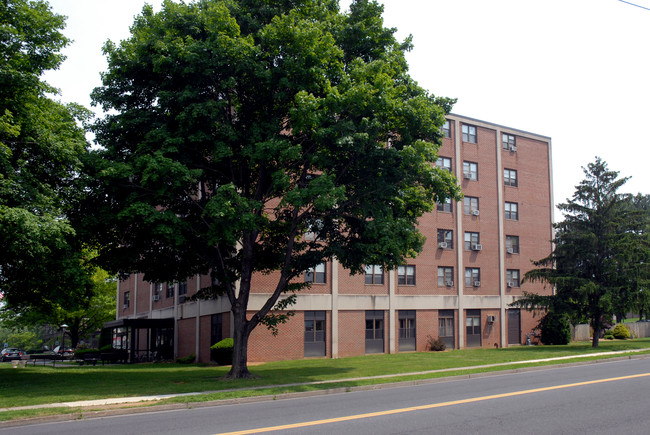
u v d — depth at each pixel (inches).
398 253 788.6
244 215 657.0
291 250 810.8
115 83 776.3
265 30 705.0
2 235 599.8
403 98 807.1
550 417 414.9
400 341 1427.2
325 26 738.2
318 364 1057.5
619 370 779.4
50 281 711.7
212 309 1286.9
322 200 653.9
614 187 1419.8
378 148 737.6
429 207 860.0
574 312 1381.6
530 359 1032.8
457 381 733.9
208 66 696.4
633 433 355.3
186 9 735.1
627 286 1347.2
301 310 1262.3
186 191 790.5
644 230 1441.9
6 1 693.9
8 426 447.2
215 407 539.8
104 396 594.2
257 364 1112.2
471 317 1578.5
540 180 1774.1
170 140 682.8
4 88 658.2
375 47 805.2
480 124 1665.8
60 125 766.5
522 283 1551.4
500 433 360.2
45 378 833.5
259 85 739.4
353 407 495.8
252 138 708.7
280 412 478.9
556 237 1488.7
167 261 837.8
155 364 1327.5
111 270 792.3
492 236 1640.0
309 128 698.8
